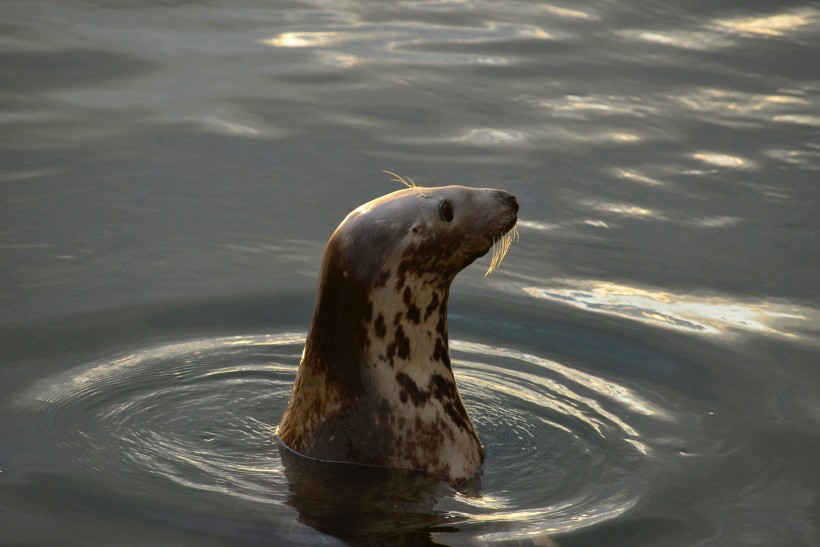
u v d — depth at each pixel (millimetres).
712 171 38438
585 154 39375
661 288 31062
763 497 21781
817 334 28766
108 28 49250
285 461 22172
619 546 19766
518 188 36500
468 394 25734
